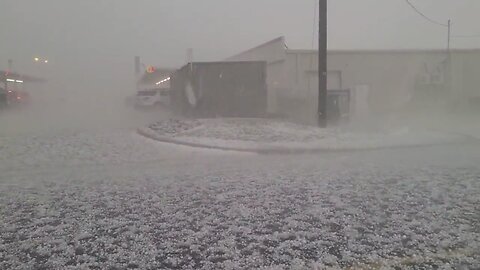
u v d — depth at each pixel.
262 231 4.73
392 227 4.83
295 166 9.10
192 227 4.89
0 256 4.07
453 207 5.64
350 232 4.67
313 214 5.36
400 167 8.87
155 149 11.49
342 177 7.79
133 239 4.51
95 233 4.71
